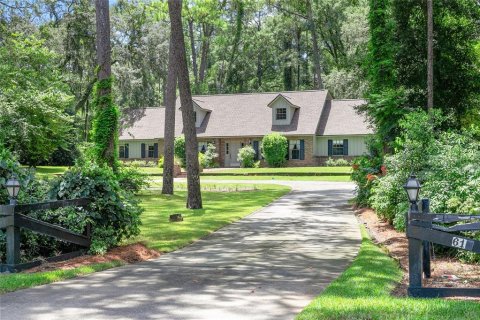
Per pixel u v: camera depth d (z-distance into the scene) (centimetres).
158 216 1714
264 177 3975
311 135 4778
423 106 2412
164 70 4231
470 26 2427
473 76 2427
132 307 622
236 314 591
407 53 2403
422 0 2372
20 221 841
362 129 4722
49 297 672
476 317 539
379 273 801
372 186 1764
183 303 642
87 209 1004
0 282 730
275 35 6738
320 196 2497
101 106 2244
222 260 975
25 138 2284
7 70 2509
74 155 4231
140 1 3731
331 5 5709
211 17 3366
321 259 981
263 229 1427
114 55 3938
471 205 973
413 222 653
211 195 2594
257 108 5147
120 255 987
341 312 566
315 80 6812
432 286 727
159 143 5297
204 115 5184
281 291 711
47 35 3366
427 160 1262
